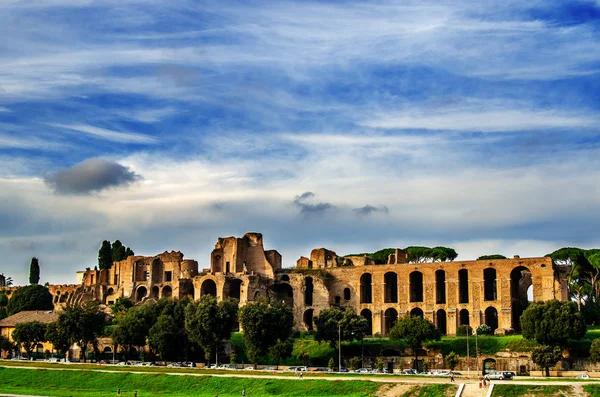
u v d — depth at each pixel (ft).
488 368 523.29
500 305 612.29
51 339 591.78
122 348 609.42
